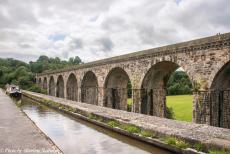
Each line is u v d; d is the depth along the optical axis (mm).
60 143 14602
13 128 11016
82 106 30125
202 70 19344
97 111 24219
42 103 42406
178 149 11922
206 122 18922
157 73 26172
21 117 14781
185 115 39656
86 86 41781
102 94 33844
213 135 12656
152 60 24578
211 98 18844
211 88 18781
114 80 34000
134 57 27156
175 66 25469
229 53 17297
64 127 19891
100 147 13719
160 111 27422
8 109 19531
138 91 26766
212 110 18859
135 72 27234
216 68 18234
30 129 10781
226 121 19641
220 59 17922
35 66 126812
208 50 18844
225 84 19688
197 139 11766
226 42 17406
